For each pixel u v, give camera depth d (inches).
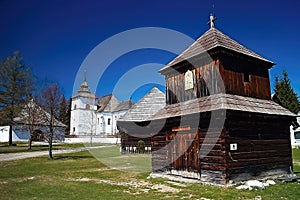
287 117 538.9
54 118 1045.8
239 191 396.8
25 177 595.2
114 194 408.8
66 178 574.2
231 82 493.7
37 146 1553.9
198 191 408.5
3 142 1765.5
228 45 518.0
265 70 573.6
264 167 483.8
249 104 484.1
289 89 1584.6
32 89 1524.4
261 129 496.1
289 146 544.1
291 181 474.6
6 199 387.5
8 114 1483.8
